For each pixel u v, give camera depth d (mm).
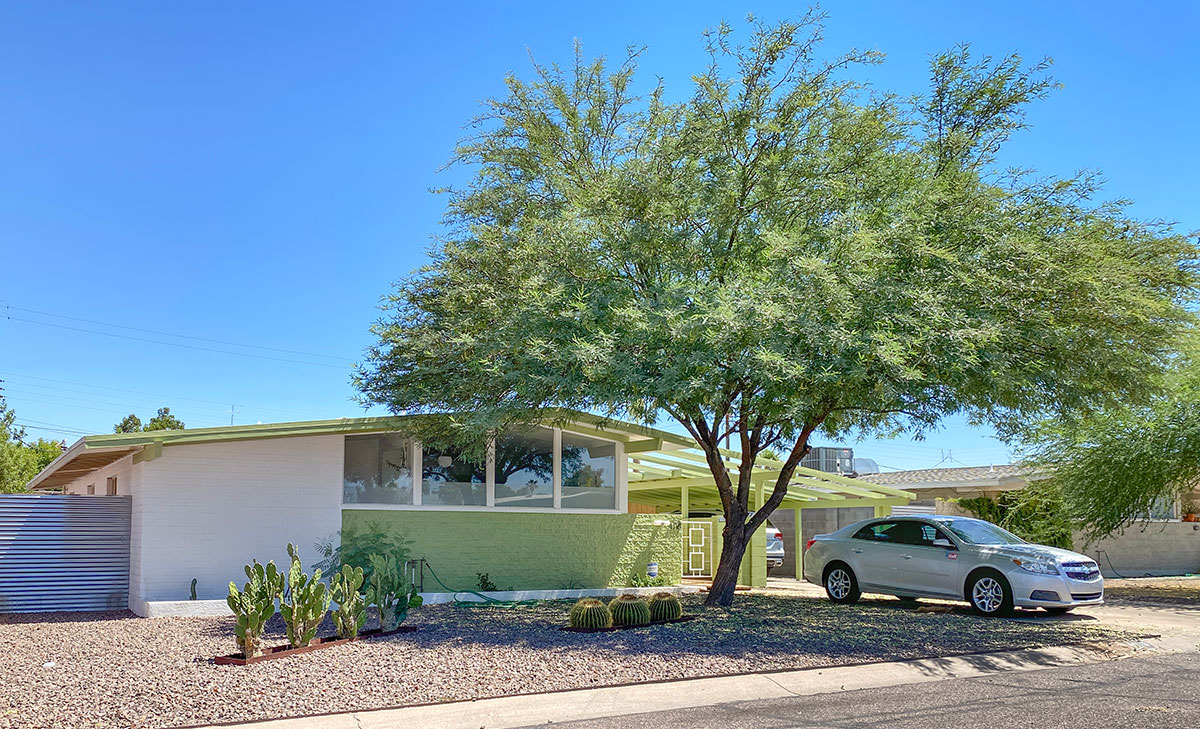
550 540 17250
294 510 15031
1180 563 27625
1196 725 7363
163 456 14203
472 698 8266
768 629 12062
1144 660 10805
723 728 7402
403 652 10039
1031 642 11625
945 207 12484
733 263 13336
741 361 11242
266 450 14938
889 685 9188
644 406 13055
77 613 14312
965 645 11258
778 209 13391
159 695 7965
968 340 10922
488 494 16734
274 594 9750
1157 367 13195
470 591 15859
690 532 21703
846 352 11203
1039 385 12492
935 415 13055
